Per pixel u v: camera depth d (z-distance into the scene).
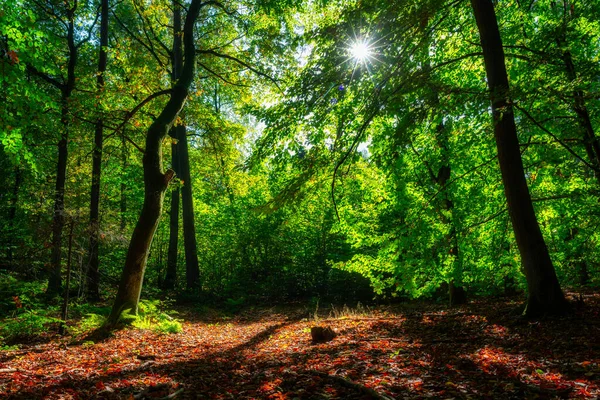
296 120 9.20
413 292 10.59
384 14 8.22
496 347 6.36
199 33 20.80
